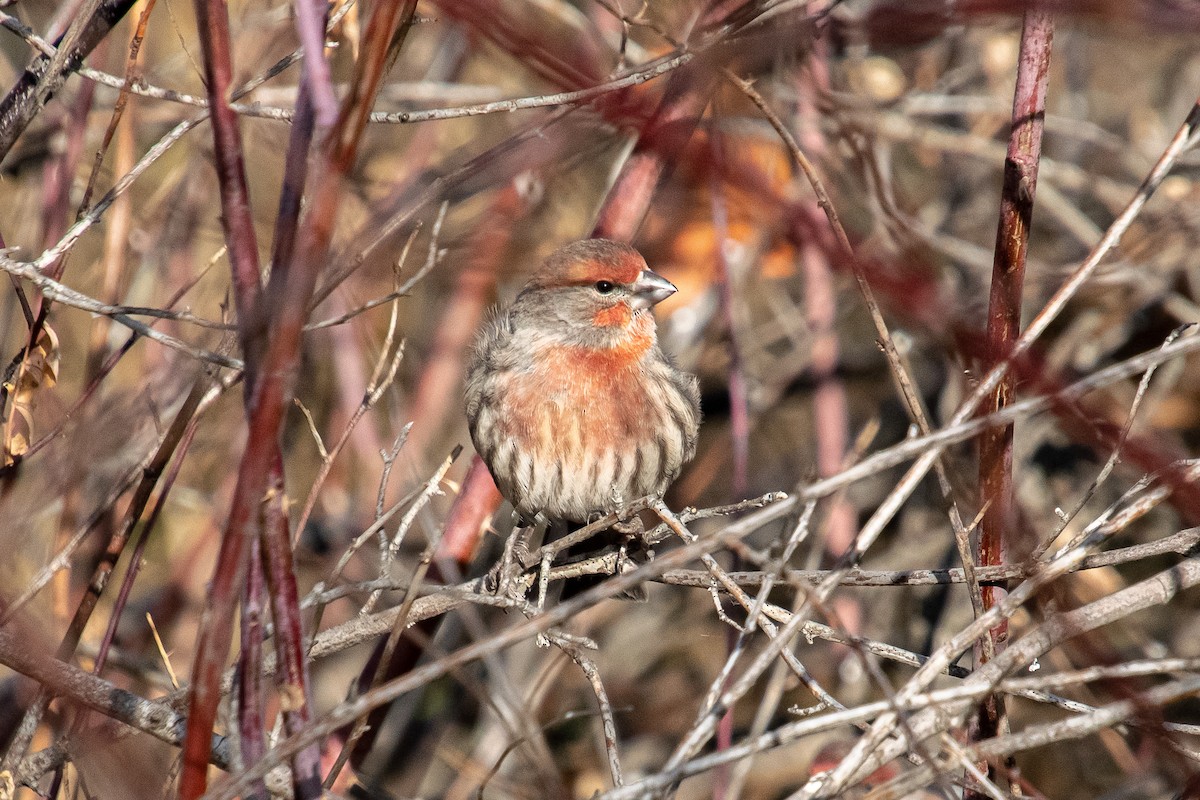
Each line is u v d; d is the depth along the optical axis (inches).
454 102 497.0
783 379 567.8
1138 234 510.3
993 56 542.3
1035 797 266.5
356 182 426.3
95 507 346.6
